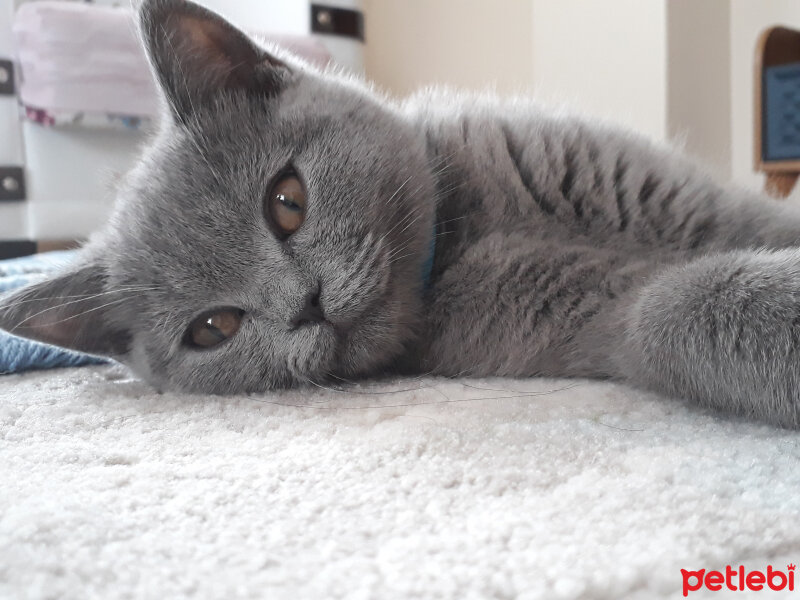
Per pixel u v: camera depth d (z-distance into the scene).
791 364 0.17
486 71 0.63
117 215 0.24
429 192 0.23
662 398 0.20
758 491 0.13
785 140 0.49
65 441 0.19
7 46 0.49
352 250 0.21
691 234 0.23
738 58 0.58
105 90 0.49
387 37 0.60
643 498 0.13
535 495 0.14
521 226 0.23
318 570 0.11
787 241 0.22
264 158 0.21
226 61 0.23
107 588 0.10
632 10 0.55
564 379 0.22
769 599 0.10
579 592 0.10
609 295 0.21
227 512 0.13
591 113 0.27
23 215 0.50
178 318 0.22
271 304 0.21
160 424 0.20
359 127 0.22
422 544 0.12
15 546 0.11
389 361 0.24
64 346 0.25
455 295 0.23
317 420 0.19
